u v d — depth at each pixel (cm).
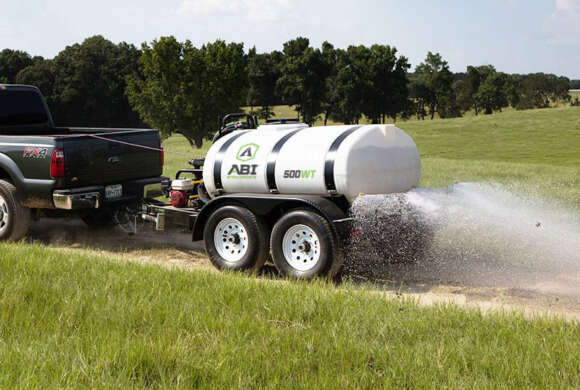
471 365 393
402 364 386
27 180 876
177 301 530
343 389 359
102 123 10025
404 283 685
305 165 703
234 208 735
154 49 7275
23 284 565
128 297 545
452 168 2347
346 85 11700
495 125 7019
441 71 15250
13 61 11069
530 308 574
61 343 425
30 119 1082
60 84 9894
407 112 13225
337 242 666
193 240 786
